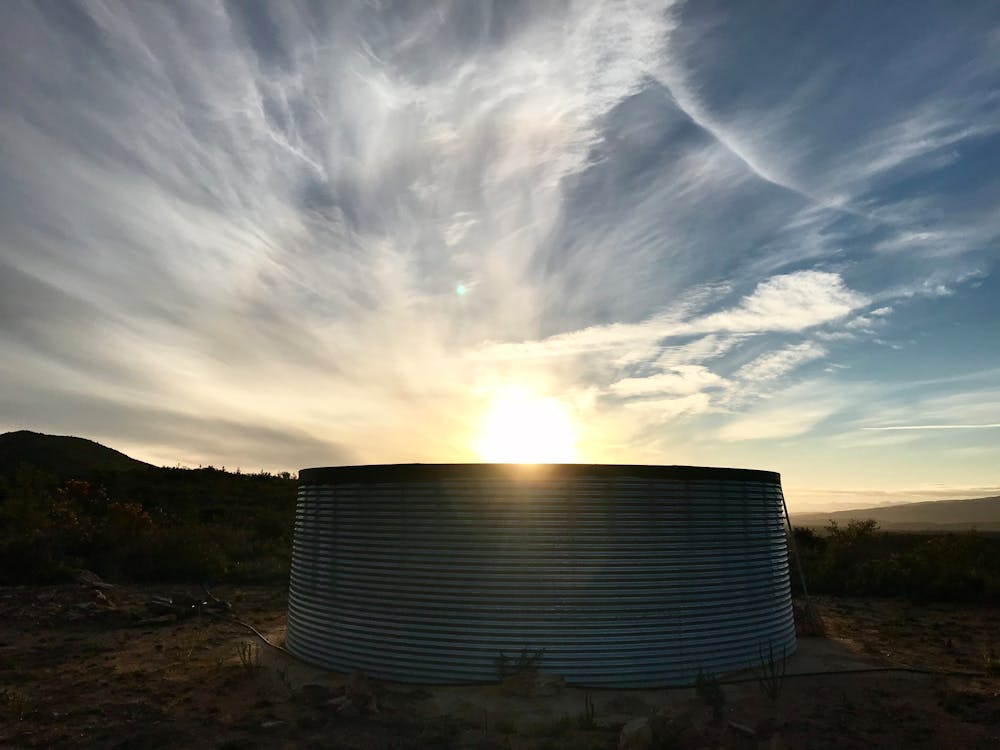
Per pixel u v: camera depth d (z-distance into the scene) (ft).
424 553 36.78
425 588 36.47
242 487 165.27
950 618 57.72
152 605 56.80
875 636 49.52
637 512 36.94
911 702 32.78
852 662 40.81
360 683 33.09
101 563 79.00
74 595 61.00
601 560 36.06
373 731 28.60
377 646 37.04
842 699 33.32
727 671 37.58
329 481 41.14
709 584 37.96
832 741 27.43
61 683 36.11
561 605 35.37
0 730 28.60
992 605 64.69
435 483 37.17
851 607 63.62
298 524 44.45
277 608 61.26
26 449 232.94
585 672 34.81
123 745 27.02
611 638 35.42
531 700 32.81
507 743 27.20
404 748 26.66
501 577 35.65
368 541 38.47
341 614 38.88
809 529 104.78
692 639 36.86
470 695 33.55
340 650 38.45
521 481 36.45
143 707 31.89
